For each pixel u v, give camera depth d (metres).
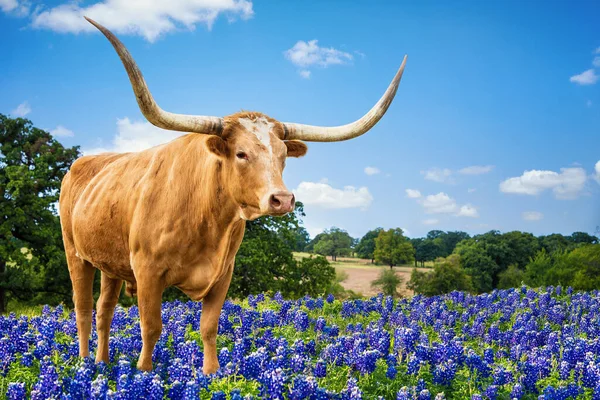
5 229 32.34
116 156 8.19
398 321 12.22
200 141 6.68
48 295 36.09
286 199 5.67
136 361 7.97
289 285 35.56
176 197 6.60
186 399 5.41
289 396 5.71
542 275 56.91
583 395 7.27
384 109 6.56
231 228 6.58
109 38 5.40
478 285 80.00
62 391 6.21
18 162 36.06
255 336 9.91
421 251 110.62
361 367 7.13
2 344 7.34
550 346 9.58
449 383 7.27
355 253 114.00
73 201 8.12
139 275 6.73
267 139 6.04
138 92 5.65
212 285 6.75
